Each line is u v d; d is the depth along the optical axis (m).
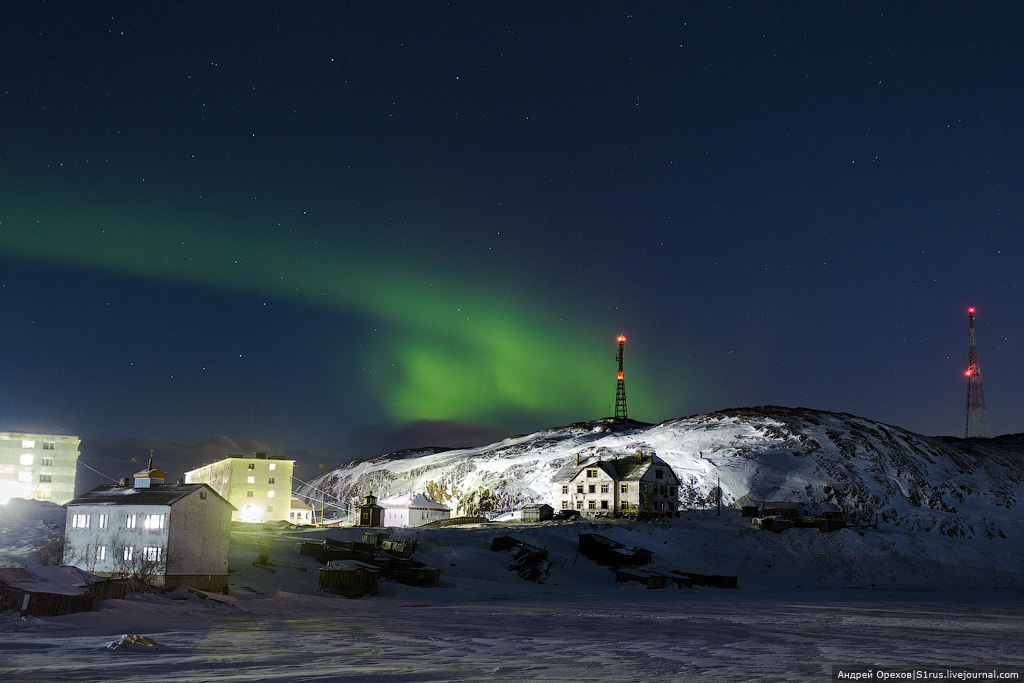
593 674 33.34
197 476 135.25
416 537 105.81
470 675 32.56
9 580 48.72
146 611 50.81
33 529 68.50
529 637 47.06
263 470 126.00
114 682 28.53
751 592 94.12
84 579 51.72
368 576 72.12
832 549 120.06
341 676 31.45
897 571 113.94
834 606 75.81
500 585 85.88
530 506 138.50
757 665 36.69
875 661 38.53
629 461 151.62
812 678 33.12
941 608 75.25
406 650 40.28
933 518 148.38
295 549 86.12
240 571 70.88
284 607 60.38
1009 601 86.31
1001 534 142.62
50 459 101.00
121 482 65.75
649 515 139.00
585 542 104.44
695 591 92.50
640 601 78.44
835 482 167.88
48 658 34.44
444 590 79.31
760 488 168.50
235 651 38.22
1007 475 188.62
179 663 33.88
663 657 39.16
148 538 58.41
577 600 78.06
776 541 122.62
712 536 124.25
